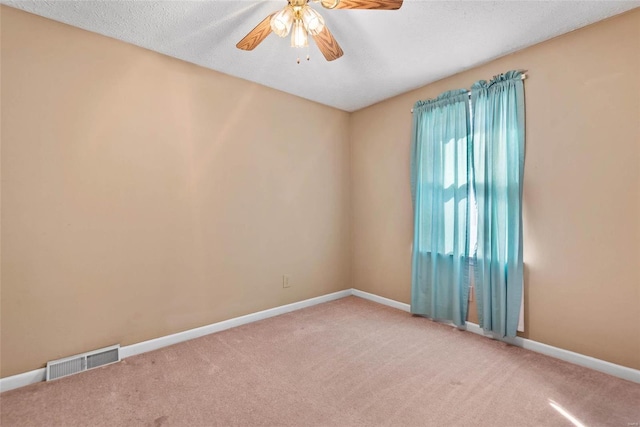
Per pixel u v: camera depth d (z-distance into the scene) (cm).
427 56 254
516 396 184
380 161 361
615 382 197
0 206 190
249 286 305
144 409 174
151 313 247
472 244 277
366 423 162
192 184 267
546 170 233
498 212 252
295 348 248
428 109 305
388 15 200
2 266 191
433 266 300
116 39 229
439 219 297
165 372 212
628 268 201
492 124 256
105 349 224
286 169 333
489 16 202
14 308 194
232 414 170
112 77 228
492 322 260
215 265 282
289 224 337
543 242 235
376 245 368
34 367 200
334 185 380
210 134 277
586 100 215
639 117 196
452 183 286
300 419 166
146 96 243
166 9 194
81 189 216
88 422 164
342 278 391
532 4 190
